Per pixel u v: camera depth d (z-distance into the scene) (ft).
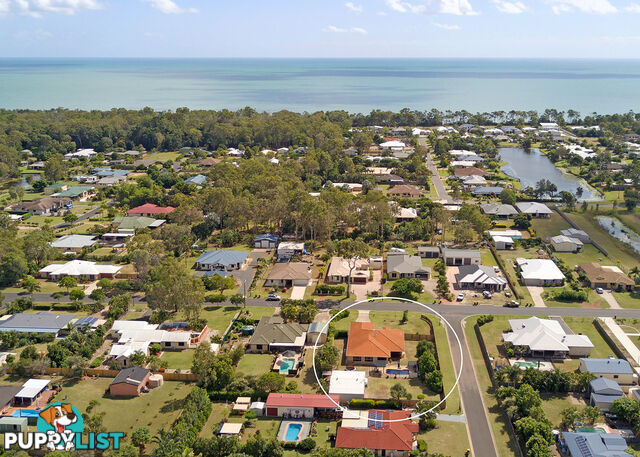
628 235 626.23
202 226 621.72
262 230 648.38
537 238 594.65
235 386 325.42
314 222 571.28
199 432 287.28
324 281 499.10
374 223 605.73
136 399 320.70
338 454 255.29
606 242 598.34
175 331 392.06
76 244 576.20
